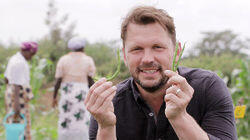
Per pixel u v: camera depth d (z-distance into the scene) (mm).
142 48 1862
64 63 5500
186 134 1630
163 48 1858
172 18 1951
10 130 4621
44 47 15328
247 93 5941
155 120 2035
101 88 1704
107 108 1773
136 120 2074
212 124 1871
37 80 7656
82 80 5539
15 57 4895
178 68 2160
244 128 5676
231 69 9172
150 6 1943
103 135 1841
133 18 1876
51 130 6316
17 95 4785
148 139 2053
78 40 5484
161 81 1872
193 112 1959
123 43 2035
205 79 1975
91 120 2213
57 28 17125
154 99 2023
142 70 1873
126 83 2152
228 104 1903
